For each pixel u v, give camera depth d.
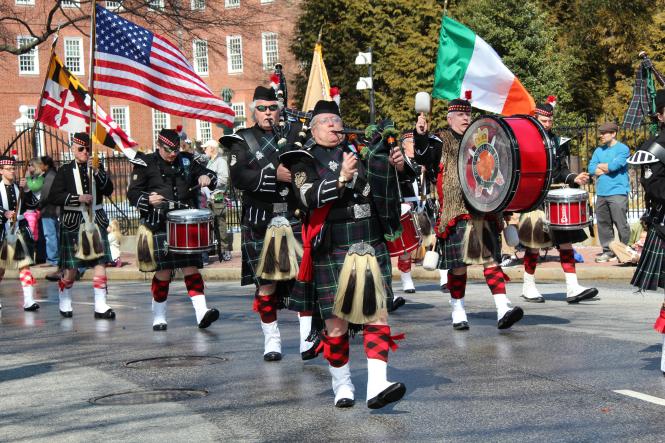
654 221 7.32
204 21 23.88
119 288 15.65
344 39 34.47
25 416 6.55
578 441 5.48
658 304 10.91
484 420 6.00
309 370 7.79
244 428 6.01
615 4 38.31
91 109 11.92
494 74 11.60
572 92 38.66
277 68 8.65
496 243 9.16
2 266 12.73
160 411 6.54
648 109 11.12
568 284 11.17
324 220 6.29
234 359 8.38
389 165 6.23
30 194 13.03
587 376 7.11
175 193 10.22
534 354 7.99
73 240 11.69
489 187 8.38
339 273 6.29
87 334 10.25
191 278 10.32
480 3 34.62
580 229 10.86
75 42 48.91
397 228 6.30
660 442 5.43
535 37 34.75
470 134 8.64
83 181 11.52
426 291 12.93
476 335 9.02
